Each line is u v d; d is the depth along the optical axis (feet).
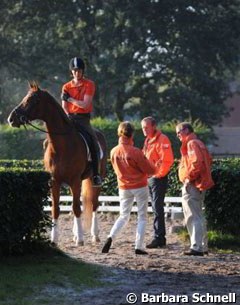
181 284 38.73
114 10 176.55
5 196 42.01
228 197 50.93
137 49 177.27
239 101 257.14
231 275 41.14
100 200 72.02
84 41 180.55
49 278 38.65
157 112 186.60
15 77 186.29
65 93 52.16
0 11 182.39
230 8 189.47
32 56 181.27
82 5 179.93
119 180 47.65
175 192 70.23
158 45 182.50
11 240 42.78
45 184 44.91
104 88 178.50
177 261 45.29
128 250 49.37
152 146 50.93
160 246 50.85
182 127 47.93
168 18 179.73
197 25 181.37
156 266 43.32
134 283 38.81
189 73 178.09
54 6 180.86
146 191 47.50
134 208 69.21
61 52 180.65
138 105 187.83
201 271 42.19
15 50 182.39
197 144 47.19
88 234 57.52
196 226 47.52
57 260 43.60
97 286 37.93
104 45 176.96
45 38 181.57
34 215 44.34
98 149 52.54
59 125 49.90
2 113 197.16
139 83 185.37
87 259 45.24
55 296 35.60
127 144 47.24
